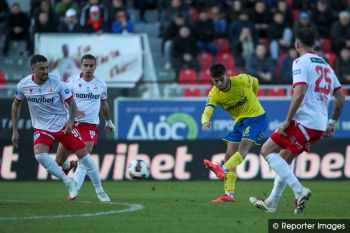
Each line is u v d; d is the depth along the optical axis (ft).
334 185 153.79
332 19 206.69
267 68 182.60
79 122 117.70
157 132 177.47
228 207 100.48
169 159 170.60
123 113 177.06
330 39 201.26
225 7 211.00
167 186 150.30
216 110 179.22
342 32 198.70
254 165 168.55
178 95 179.11
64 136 107.04
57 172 107.45
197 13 207.82
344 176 169.17
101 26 188.34
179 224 80.28
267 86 178.29
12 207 98.32
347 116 178.81
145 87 178.09
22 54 184.24
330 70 88.17
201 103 177.47
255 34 197.77
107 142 170.30
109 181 167.43
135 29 209.77
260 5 201.77
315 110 86.53
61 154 113.70
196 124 177.68
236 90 110.32
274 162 86.89
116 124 176.65
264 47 186.60
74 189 109.40
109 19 194.29
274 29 198.39
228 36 200.03
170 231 74.54
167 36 191.83
